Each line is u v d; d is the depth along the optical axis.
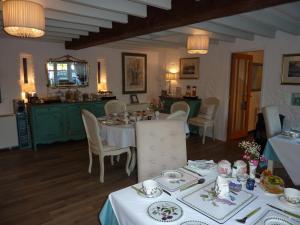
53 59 5.14
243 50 4.78
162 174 1.66
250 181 1.47
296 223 1.13
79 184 3.12
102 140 3.35
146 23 3.01
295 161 2.57
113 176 3.37
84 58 5.59
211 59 5.40
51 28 3.67
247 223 1.12
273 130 3.19
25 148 4.63
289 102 4.19
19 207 2.57
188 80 5.99
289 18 3.37
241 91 5.41
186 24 2.75
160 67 6.88
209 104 5.27
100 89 6.00
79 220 2.34
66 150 4.55
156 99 6.80
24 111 4.54
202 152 4.50
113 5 2.58
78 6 2.72
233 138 5.39
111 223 1.38
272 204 1.30
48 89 5.18
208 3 2.36
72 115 4.95
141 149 1.89
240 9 2.23
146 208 1.24
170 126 1.98
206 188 1.46
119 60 6.19
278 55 4.26
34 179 3.27
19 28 2.15
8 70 4.66
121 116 3.86
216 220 1.13
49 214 2.44
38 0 2.41
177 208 1.23
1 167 3.70
